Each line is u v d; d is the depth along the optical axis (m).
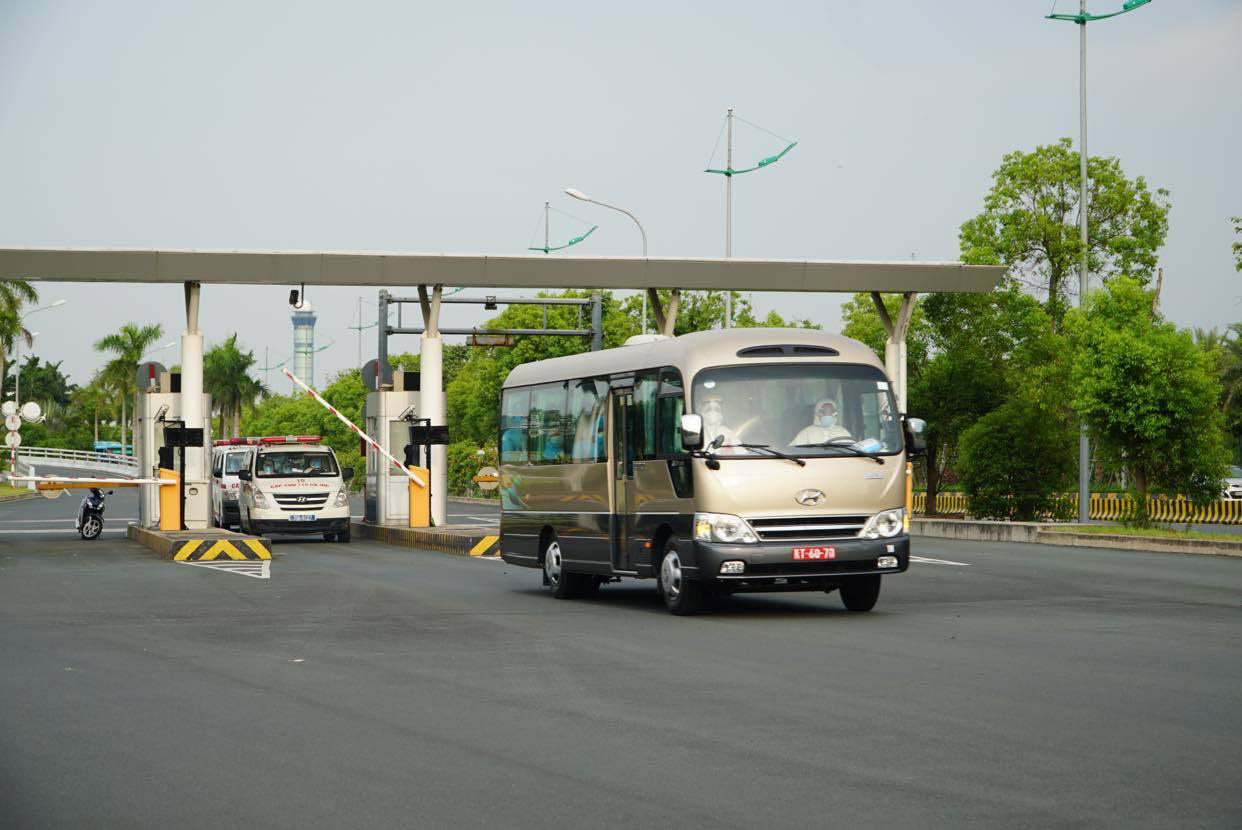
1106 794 8.27
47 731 10.63
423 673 13.62
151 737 10.38
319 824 7.77
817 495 18.62
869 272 40.41
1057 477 47.91
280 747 9.95
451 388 94.38
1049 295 58.69
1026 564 28.94
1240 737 10.01
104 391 131.75
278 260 37.25
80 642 16.39
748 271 39.84
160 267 36.53
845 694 12.12
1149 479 36.66
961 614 19.28
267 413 140.00
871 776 8.83
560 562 22.95
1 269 35.81
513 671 13.74
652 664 14.20
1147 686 12.43
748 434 18.69
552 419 23.78
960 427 52.88
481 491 78.50
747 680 13.02
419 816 7.92
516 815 7.92
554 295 77.62
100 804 8.29
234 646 15.94
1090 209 59.00
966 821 7.67
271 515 40.62
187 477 37.88
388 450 43.19
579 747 9.84
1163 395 35.16
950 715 11.01
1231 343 77.12
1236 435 75.62
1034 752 9.53
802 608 20.52
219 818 7.93
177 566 30.14
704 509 18.56
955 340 53.19
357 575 27.45
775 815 7.85
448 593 23.38
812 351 19.33
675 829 7.57
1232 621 18.11
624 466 20.92
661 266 39.38
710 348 19.17
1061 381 48.56
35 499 85.88
